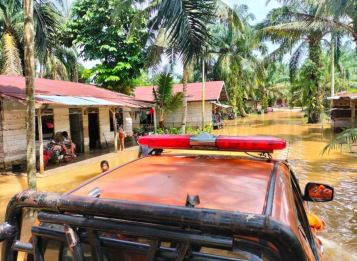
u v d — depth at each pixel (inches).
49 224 62.0
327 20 593.6
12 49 746.2
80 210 51.9
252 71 1440.7
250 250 49.8
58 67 1045.8
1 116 445.1
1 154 448.1
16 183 379.2
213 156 109.7
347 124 834.2
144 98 1023.0
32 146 296.7
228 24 701.3
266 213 62.5
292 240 41.2
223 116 1475.1
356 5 464.4
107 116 706.8
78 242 52.6
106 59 886.4
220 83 1090.7
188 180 83.1
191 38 254.8
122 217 48.8
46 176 410.9
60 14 373.1
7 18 737.6
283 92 2479.1
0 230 56.7
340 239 209.5
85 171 444.1
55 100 439.2
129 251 56.9
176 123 1000.2
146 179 85.7
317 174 390.3
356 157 498.0
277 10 714.8
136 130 862.5
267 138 100.6
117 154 597.3
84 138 626.5
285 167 105.3
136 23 688.4
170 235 46.6
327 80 1277.1
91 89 708.7
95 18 838.5
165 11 258.1
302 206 111.9
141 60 880.3
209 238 45.0
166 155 114.2
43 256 60.6
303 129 960.3
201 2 256.1
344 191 316.5
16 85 487.5
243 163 99.7
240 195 72.1
